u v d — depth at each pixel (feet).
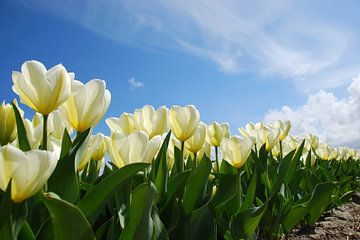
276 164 3.09
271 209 2.39
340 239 3.02
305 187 3.61
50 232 1.18
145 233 1.25
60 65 1.27
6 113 1.58
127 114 1.84
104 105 1.39
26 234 1.15
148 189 1.22
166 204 1.69
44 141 1.26
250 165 2.89
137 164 1.14
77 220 1.01
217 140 2.55
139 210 1.23
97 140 1.61
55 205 0.98
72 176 1.29
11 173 0.96
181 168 1.94
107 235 1.38
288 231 2.62
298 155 2.75
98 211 1.23
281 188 2.64
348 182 4.63
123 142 1.35
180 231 1.67
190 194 1.77
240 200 2.11
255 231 2.40
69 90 1.27
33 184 0.99
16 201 1.00
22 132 1.38
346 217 3.85
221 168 2.44
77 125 1.33
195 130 1.93
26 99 1.26
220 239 2.08
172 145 2.25
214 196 2.10
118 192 1.45
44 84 1.23
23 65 1.25
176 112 1.91
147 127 1.78
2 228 0.97
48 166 0.99
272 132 2.69
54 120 1.79
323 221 3.60
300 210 2.57
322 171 4.35
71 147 1.31
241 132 3.04
